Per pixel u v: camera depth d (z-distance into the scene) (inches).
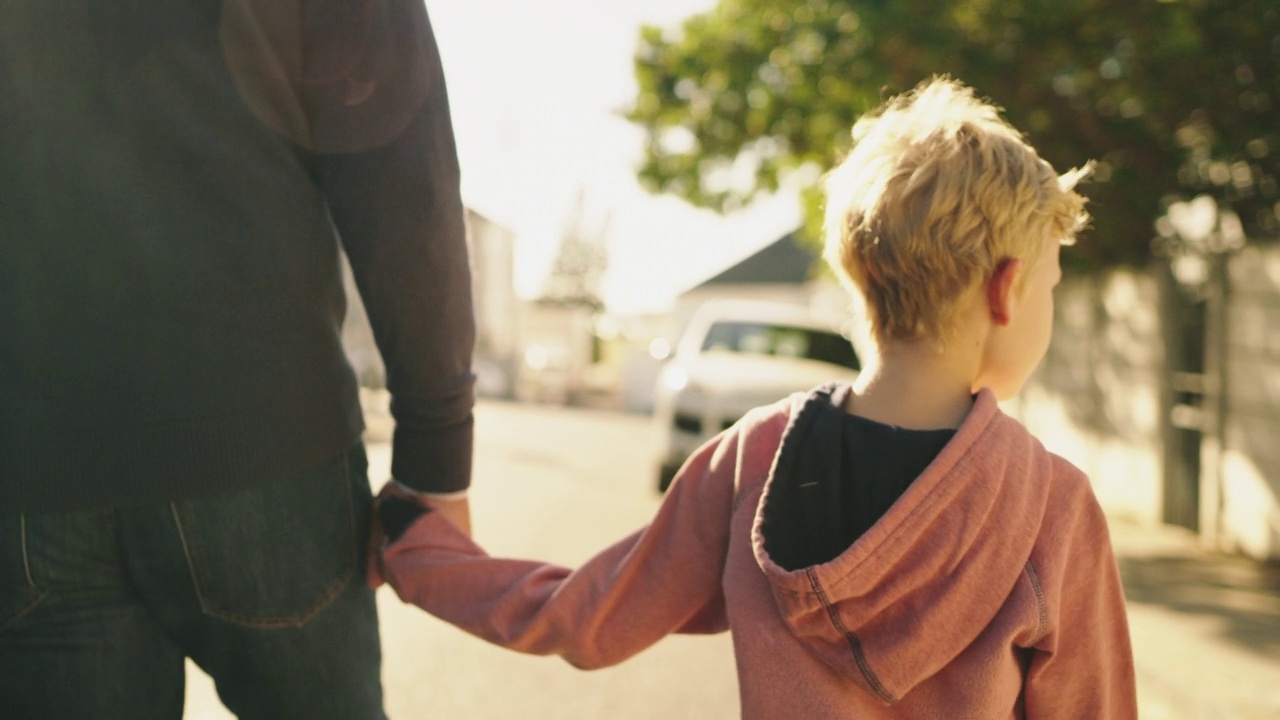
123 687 54.9
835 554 55.4
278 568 55.4
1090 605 58.5
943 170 57.7
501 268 1814.7
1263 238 310.0
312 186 57.1
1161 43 293.9
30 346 51.6
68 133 51.2
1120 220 356.2
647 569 64.0
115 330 51.6
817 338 397.1
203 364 52.6
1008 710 55.3
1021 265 57.3
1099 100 333.7
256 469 53.9
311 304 56.1
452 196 58.9
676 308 1761.8
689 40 437.7
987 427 55.6
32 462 51.6
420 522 62.2
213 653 56.4
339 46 55.7
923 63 332.2
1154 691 190.1
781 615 55.7
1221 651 201.5
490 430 792.3
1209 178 330.0
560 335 2132.1
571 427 849.5
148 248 51.8
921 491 53.7
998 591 54.5
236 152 53.4
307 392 55.8
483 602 63.1
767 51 422.9
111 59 51.3
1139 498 404.2
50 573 52.2
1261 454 308.3
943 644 53.7
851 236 60.3
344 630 59.0
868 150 61.2
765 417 62.4
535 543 307.7
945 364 58.2
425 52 57.8
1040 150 339.9
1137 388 406.9
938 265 57.2
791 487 56.9
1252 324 315.0
